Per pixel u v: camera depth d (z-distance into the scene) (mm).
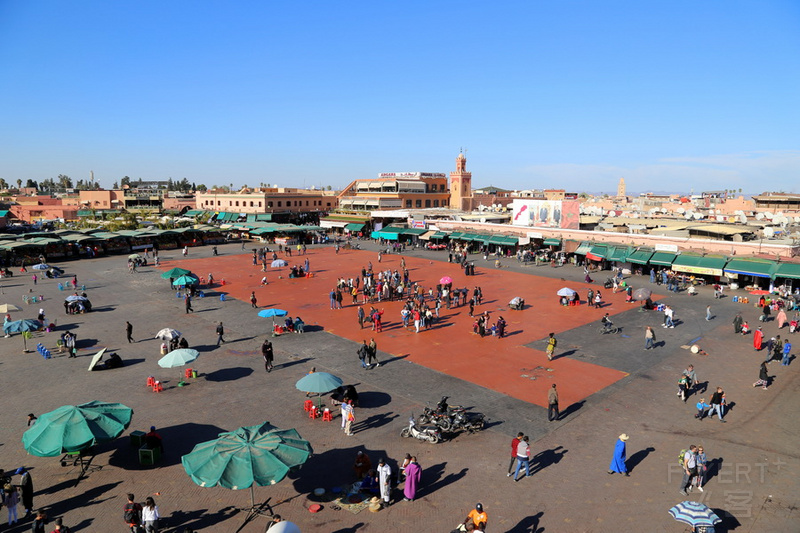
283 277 52594
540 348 29359
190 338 31219
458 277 52125
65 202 147875
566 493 15133
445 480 15898
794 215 74125
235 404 21547
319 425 19656
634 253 51938
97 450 17828
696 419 20109
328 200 116938
